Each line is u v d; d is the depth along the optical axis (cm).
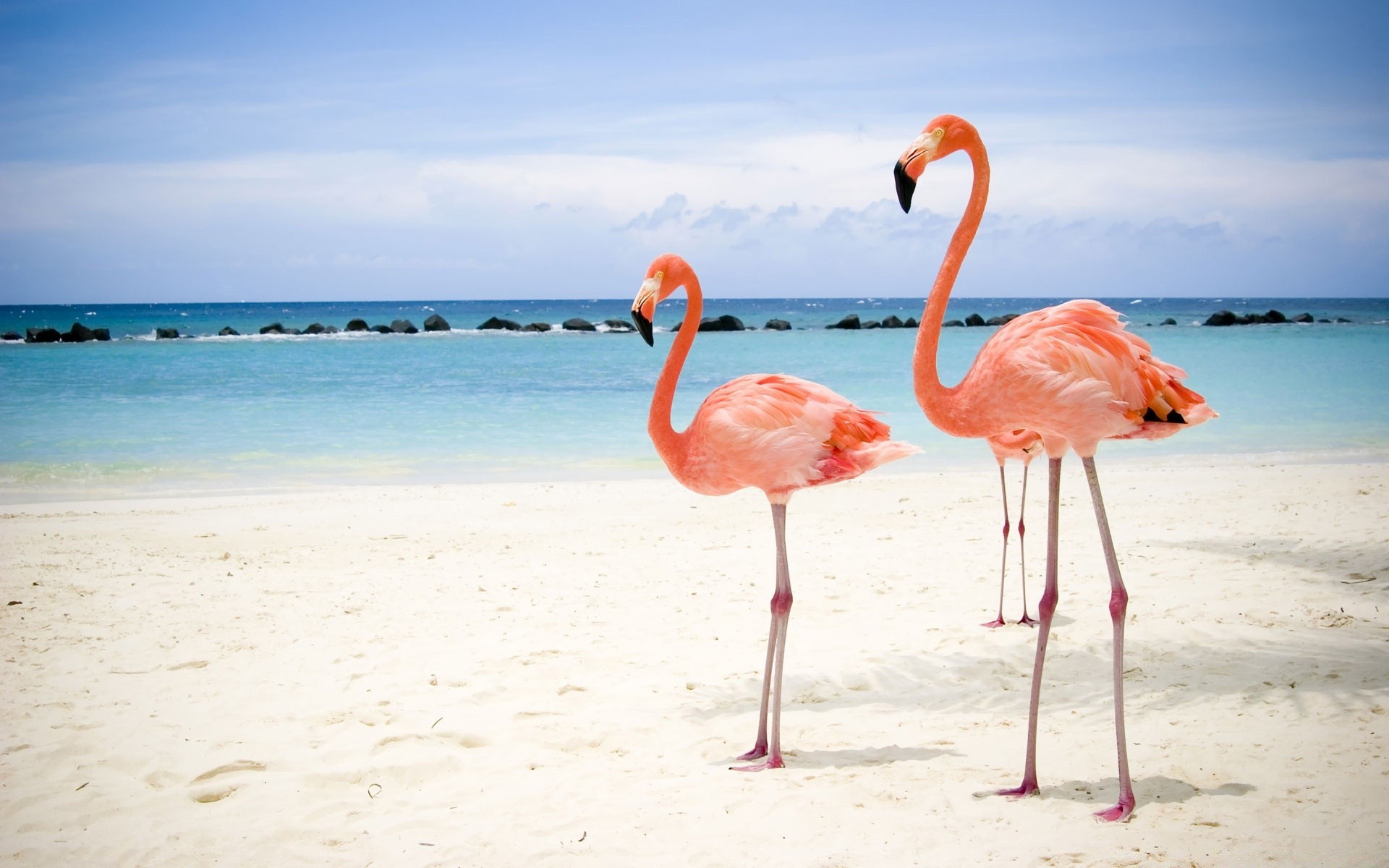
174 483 1347
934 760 421
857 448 424
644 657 596
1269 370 2906
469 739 464
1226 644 548
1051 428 379
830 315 10156
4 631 652
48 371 2942
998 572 789
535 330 5581
